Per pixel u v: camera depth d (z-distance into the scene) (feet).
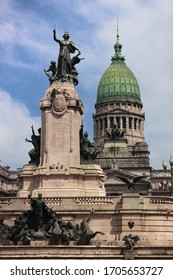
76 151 236.22
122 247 154.71
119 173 492.13
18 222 183.93
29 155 245.86
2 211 210.59
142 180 484.33
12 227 184.24
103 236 200.23
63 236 171.53
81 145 244.42
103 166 555.28
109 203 206.59
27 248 154.92
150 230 199.72
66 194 225.15
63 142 235.81
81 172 232.12
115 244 190.49
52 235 170.81
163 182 502.79
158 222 200.95
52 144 236.02
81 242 171.53
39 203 183.01
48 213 184.03
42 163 234.79
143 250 154.20
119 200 205.87
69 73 251.60
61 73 248.52
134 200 202.80
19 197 218.79
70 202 209.56
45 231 180.24
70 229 181.06
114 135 605.73
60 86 242.99
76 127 239.50
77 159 235.40
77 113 241.76
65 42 253.85
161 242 197.77
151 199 204.03
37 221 182.09
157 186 560.61
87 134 250.57
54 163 232.94
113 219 202.80
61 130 237.25
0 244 172.24
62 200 210.59
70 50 254.88
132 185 214.28
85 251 154.81
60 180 229.66
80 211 205.16
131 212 199.72
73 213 205.26
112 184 485.15
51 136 237.04
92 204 206.80
